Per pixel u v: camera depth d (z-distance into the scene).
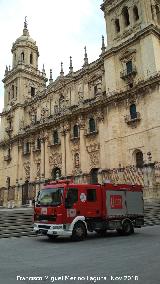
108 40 49.56
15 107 67.06
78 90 53.91
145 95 40.69
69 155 50.62
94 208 19.00
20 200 58.88
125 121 42.78
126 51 45.47
